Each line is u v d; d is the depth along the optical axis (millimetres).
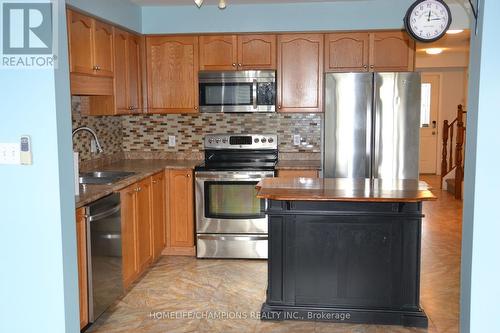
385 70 4891
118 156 5391
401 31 4836
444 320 3436
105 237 3361
